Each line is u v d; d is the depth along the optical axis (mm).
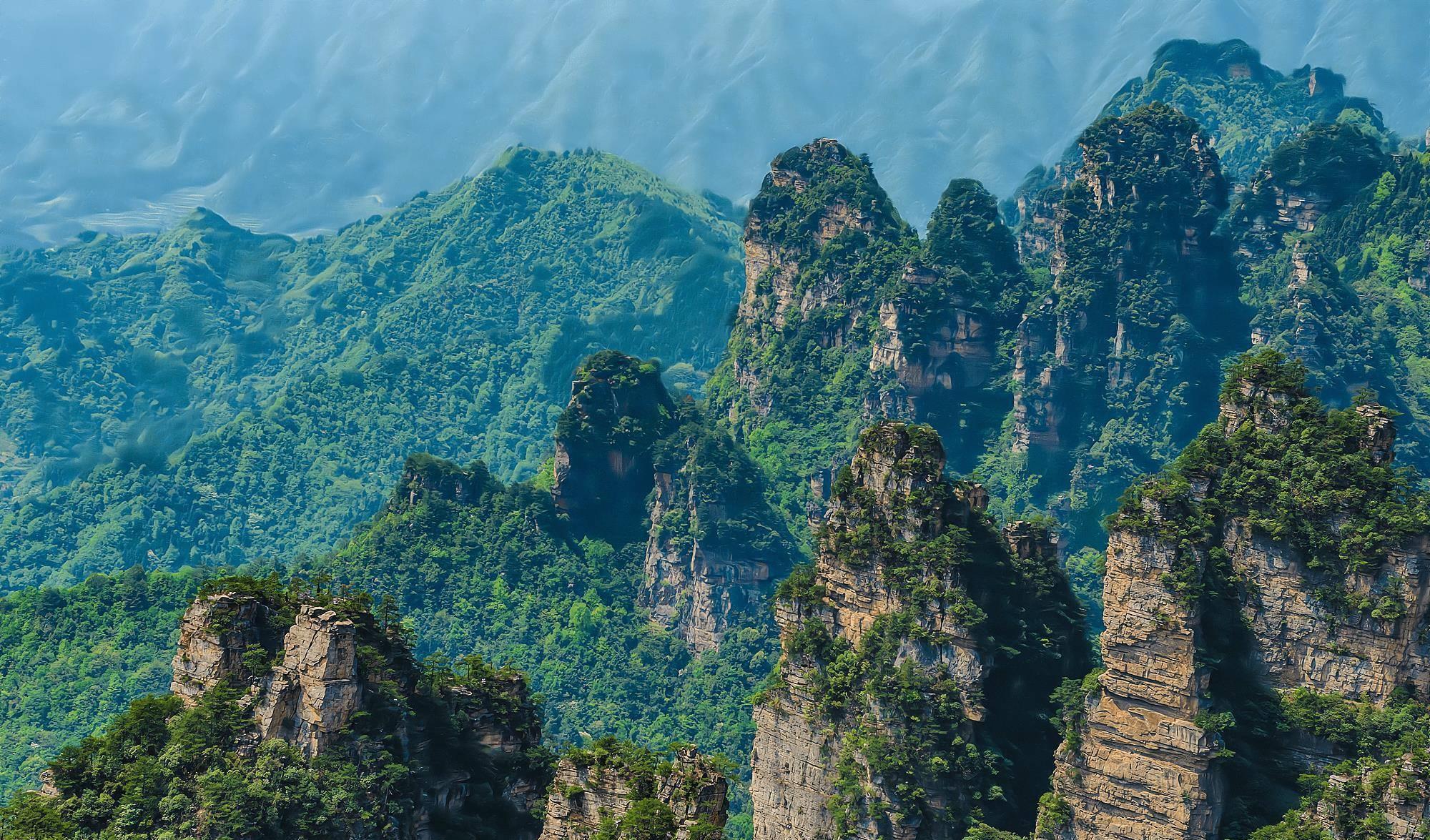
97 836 123000
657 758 125875
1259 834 145625
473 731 140750
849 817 165500
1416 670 150625
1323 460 156250
